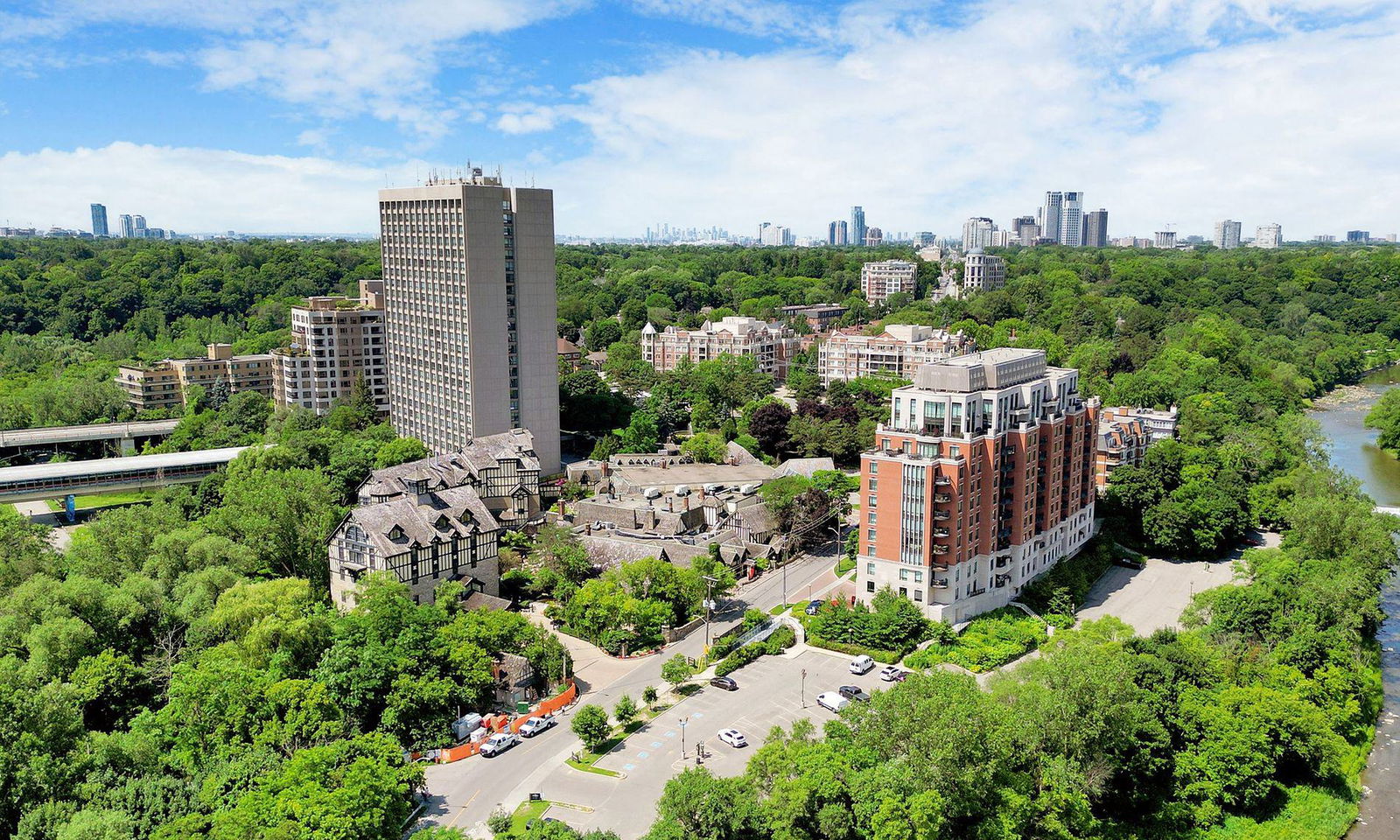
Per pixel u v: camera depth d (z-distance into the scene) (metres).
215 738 116.06
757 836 102.56
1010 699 123.31
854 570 193.88
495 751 126.06
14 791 100.44
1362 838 121.62
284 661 129.62
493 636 139.88
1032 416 179.12
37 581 139.62
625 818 111.44
